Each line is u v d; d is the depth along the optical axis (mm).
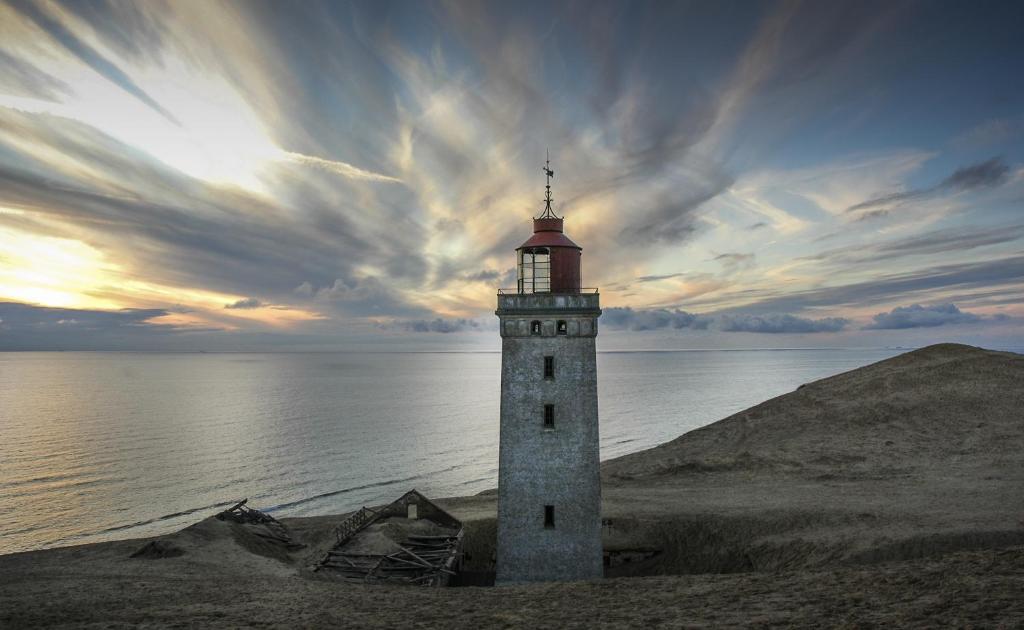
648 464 64438
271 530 42688
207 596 24578
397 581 30422
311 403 162125
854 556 29703
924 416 66562
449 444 98312
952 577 19094
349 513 59875
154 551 34281
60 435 105188
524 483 29719
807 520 37094
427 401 168875
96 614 21844
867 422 67688
